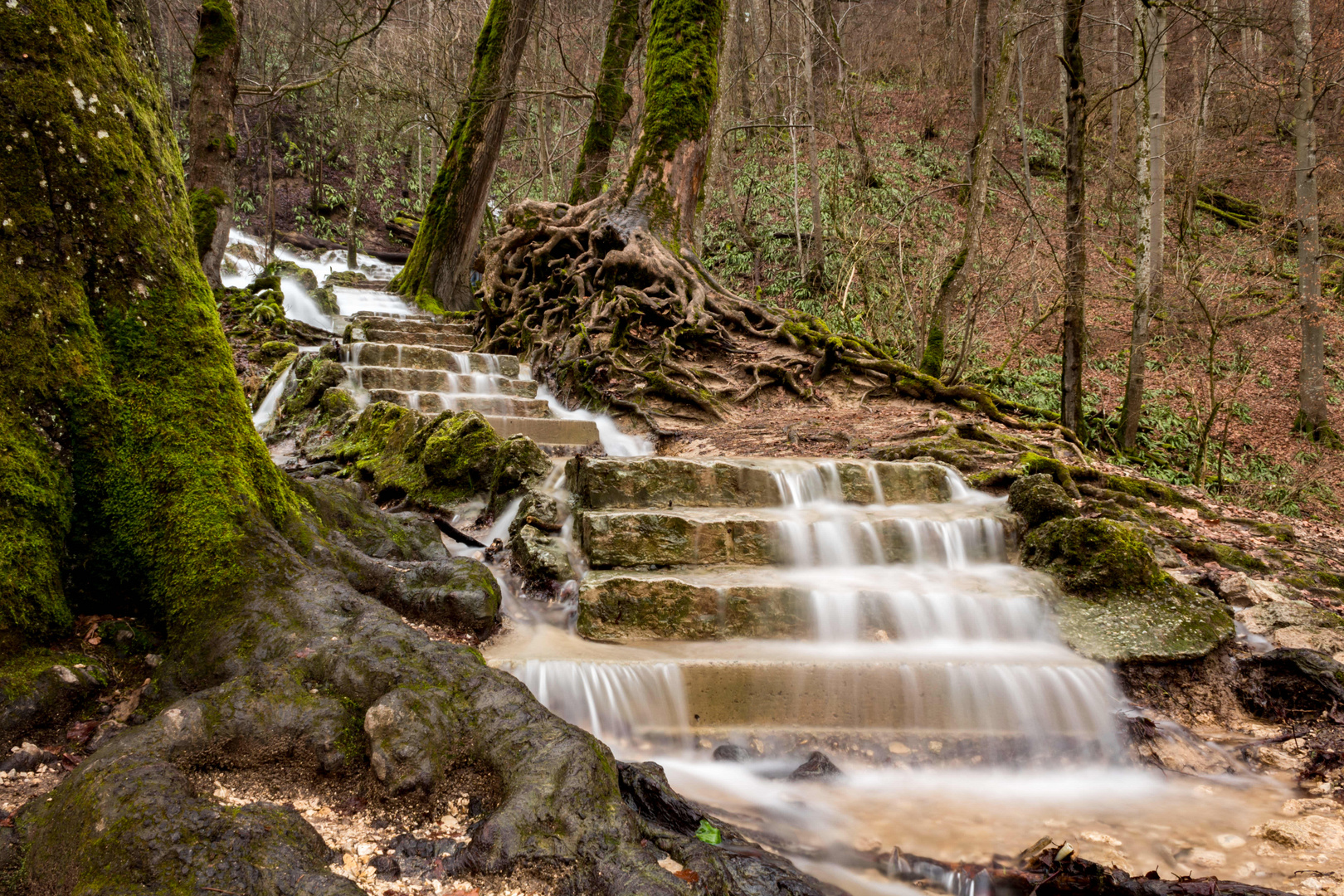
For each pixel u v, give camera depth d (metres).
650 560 5.50
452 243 17.20
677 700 4.25
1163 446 14.20
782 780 3.91
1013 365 16.59
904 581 5.48
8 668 2.94
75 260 3.50
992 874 3.10
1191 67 25.31
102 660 3.24
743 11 27.66
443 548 5.48
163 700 3.10
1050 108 30.33
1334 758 4.20
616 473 6.18
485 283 13.52
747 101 28.66
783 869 2.83
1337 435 15.63
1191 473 13.34
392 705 2.85
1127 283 20.14
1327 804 3.89
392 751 2.74
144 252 3.71
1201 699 4.81
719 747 4.11
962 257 12.12
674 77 13.43
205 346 3.89
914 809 3.73
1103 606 5.37
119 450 3.52
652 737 4.14
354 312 15.29
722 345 11.45
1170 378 16.91
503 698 3.04
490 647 4.49
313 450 7.82
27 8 3.39
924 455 7.75
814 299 19.14
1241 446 15.15
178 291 3.83
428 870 2.39
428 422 7.03
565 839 2.46
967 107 28.69
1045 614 5.21
